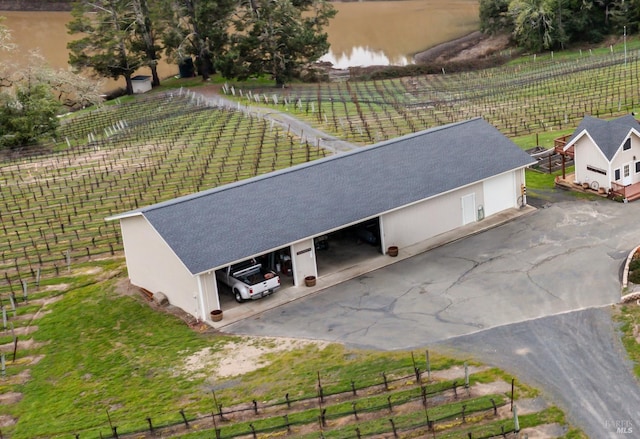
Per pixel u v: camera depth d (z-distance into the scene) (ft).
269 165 192.54
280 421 89.30
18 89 257.55
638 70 257.55
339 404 91.56
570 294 112.98
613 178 146.41
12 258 151.02
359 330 109.40
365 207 129.59
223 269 123.54
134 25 315.17
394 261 130.72
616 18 335.06
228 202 126.41
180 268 117.39
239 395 96.73
